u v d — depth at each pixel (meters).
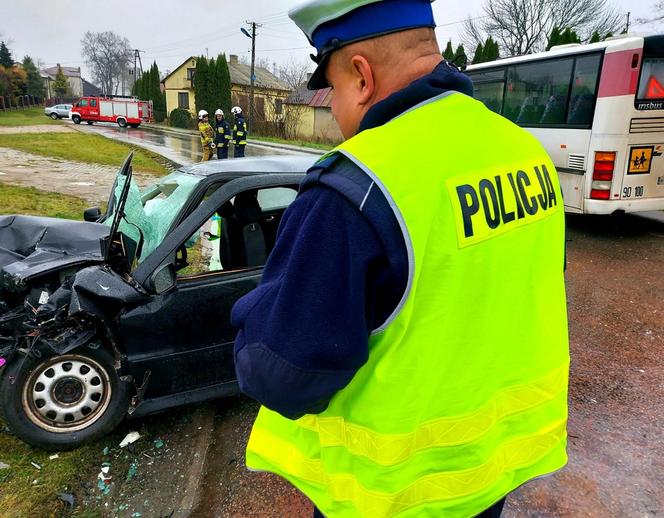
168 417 3.07
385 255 0.84
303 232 0.87
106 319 2.58
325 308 0.84
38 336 2.56
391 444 0.94
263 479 2.53
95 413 2.74
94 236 3.56
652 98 6.40
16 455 2.67
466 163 0.93
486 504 1.05
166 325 2.71
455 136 0.95
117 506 2.38
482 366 0.98
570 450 2.71
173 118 44.12
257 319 0.91
